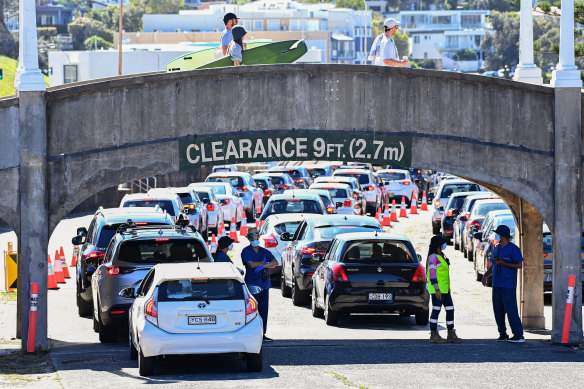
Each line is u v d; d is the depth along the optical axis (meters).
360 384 35.41
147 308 37.25
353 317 56.09
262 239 67.81
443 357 42.22
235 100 46.62
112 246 48.59
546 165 47.78
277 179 125.00
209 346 36.88
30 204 45.22
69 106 45.66
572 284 46.53
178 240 47.44
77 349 45.94
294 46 59.09
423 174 159.38
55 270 71.44
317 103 46.88
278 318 55.19
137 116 46.12
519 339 46.84
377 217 119.06
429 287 46.47
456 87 47.28
